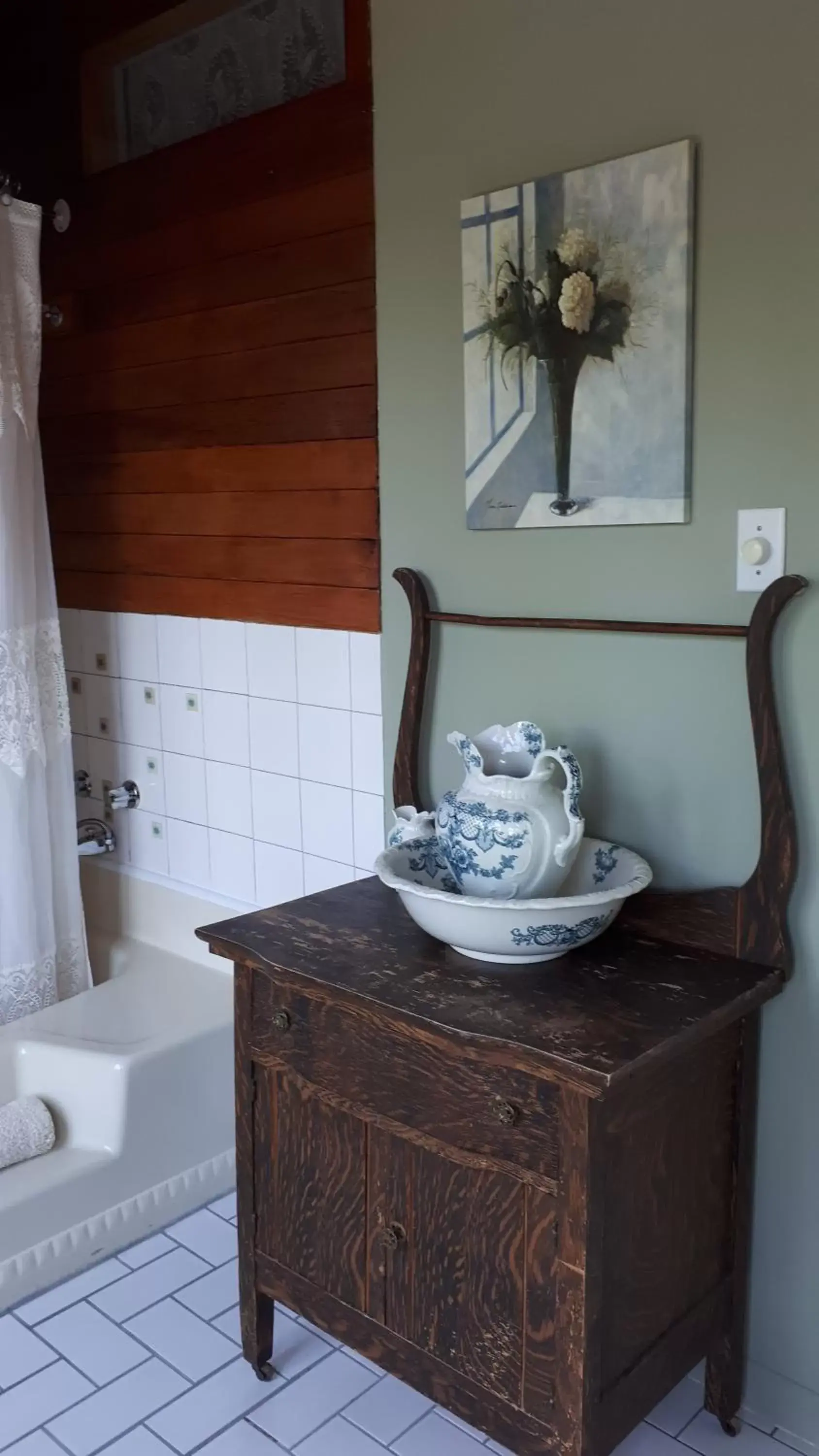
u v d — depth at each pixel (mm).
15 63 2383
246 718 2186
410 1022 1281
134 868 2535
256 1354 1639
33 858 2201
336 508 1926
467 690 1772
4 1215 1783
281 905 1660
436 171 1687
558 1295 1232
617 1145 1242
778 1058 1494
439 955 1463
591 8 1486
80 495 2443
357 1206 1447
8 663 2105
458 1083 1299
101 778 2561
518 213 1572
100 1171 1909
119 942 2514
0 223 2023
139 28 2143
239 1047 1563
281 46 1969
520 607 1686
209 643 2225
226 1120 2100
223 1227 2008
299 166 1878
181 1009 2178
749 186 1376
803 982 1459
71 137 2281
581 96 1512
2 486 2061
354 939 1521
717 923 1477
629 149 1475
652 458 1491
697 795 1532
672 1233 1375
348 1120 1439
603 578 1582
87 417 2377
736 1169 1481
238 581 2137
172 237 2113
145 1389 1625
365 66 1759
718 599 1475
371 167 1776
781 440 1392
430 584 1800
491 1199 1290
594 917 1369
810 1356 1524
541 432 1599
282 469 2004
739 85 1367
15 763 2133
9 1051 2031
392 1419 1576
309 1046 1467
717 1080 1416
